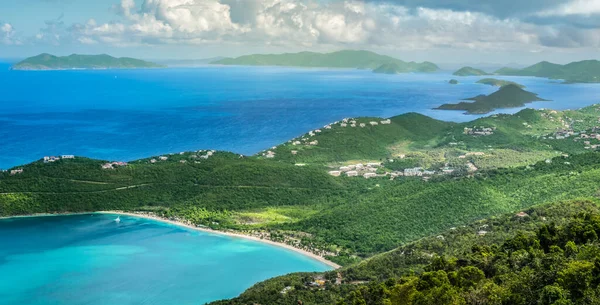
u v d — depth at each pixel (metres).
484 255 151.50
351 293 153.75
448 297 122.38
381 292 147.38
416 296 130.00
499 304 118.50
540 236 158.12
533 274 125.31
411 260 189.50
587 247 138.00
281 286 185.25
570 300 111.00
